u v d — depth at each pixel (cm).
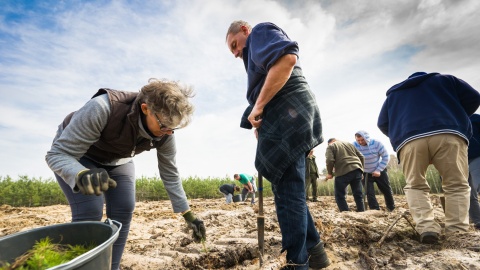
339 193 554
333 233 288
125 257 262
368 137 585
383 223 306
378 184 592
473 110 282
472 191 307
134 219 504
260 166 187
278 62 169
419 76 279
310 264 211
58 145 144
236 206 701
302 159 185
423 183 269
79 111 154
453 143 254
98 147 173
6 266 102
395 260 228
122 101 166
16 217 578
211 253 259
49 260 107
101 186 117
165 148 193
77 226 134
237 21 217
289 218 179
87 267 96
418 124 264
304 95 185
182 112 147
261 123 190
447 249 239
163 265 245
